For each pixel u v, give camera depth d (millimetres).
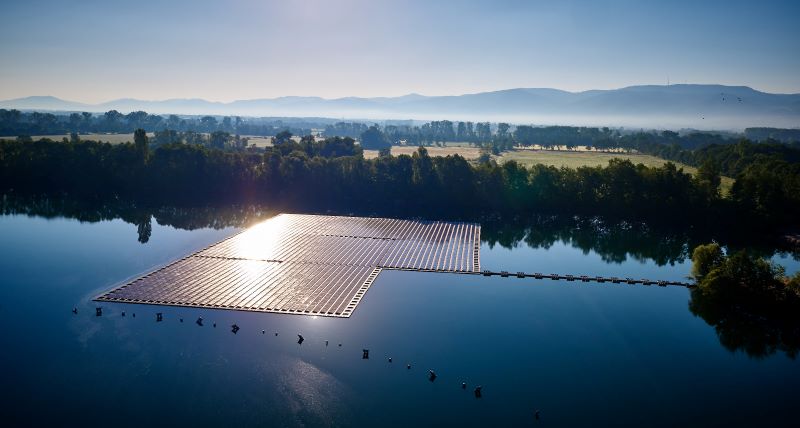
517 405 74250
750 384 81875
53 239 145000
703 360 88562
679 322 102438
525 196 191000
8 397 72125
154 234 153000
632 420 72000
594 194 186250
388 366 82625
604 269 134375
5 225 160250
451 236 157875
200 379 77375
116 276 114938
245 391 75000
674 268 137375
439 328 95438
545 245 159375
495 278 122375
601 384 80188
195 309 98750
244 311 98625
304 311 99312
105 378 76875
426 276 121250
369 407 72688
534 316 102562
